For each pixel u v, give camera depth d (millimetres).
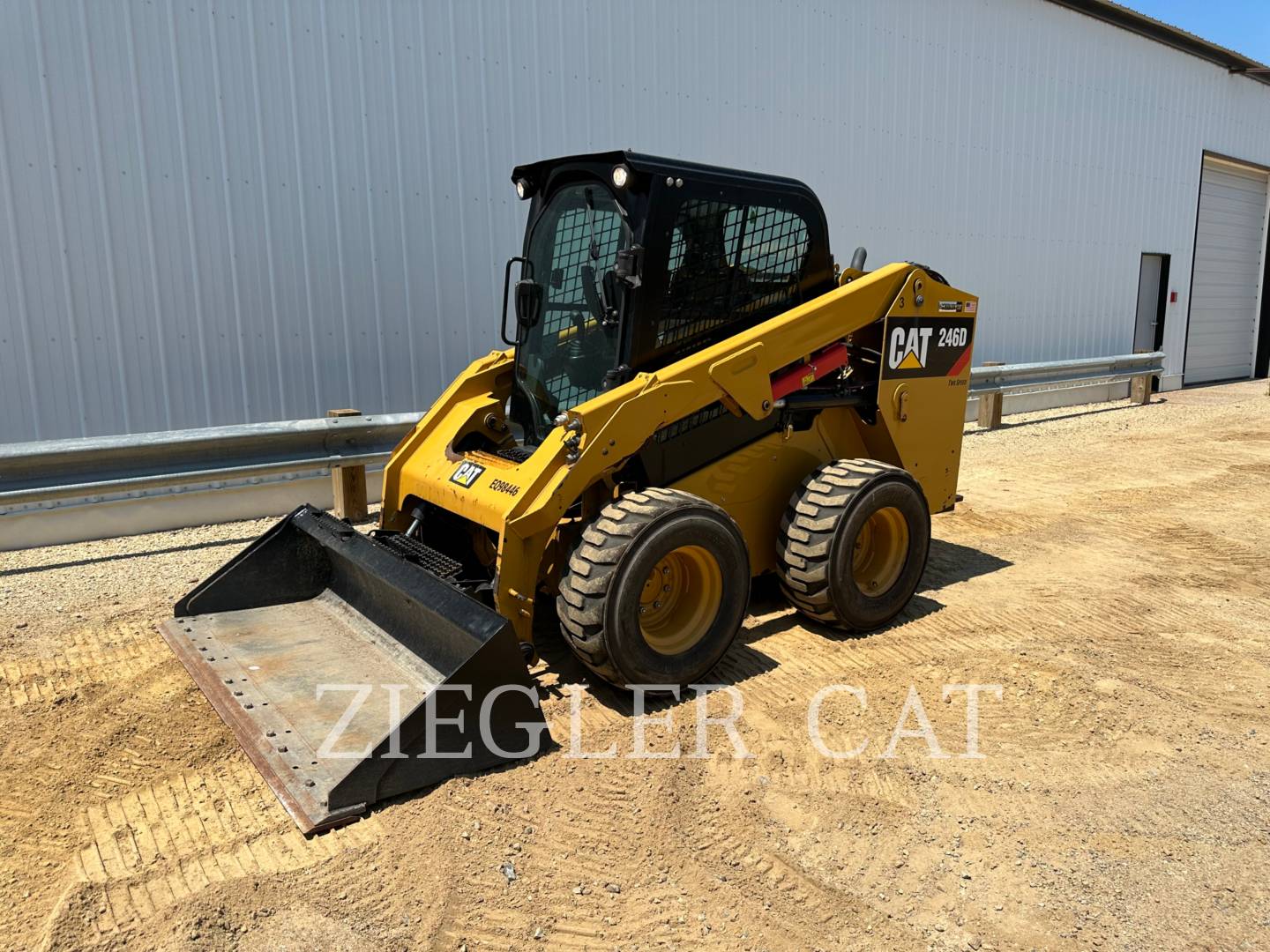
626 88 7410
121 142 5504
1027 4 10758
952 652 4227
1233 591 5105
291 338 6246
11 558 5258
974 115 10367
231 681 3500
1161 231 13695
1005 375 10289
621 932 2414
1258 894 2600
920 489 4484
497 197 6961
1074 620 4660
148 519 5723
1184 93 13578
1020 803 3039
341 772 2932
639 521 3465
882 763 3266
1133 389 12656
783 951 2361
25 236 5309
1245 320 16812
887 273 4582
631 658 3482
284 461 5789
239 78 5820
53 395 5512
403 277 6621
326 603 4242
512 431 4602
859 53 9008
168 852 2697
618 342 3834
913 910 2525
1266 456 8922
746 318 4242
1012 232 11172
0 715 3496
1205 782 3176
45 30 5203
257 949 2297
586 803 2971
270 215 6047
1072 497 7293
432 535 4371
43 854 2699
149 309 5734
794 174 8656
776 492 4508
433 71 6508
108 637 4215
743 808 2971
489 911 2469
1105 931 2445
